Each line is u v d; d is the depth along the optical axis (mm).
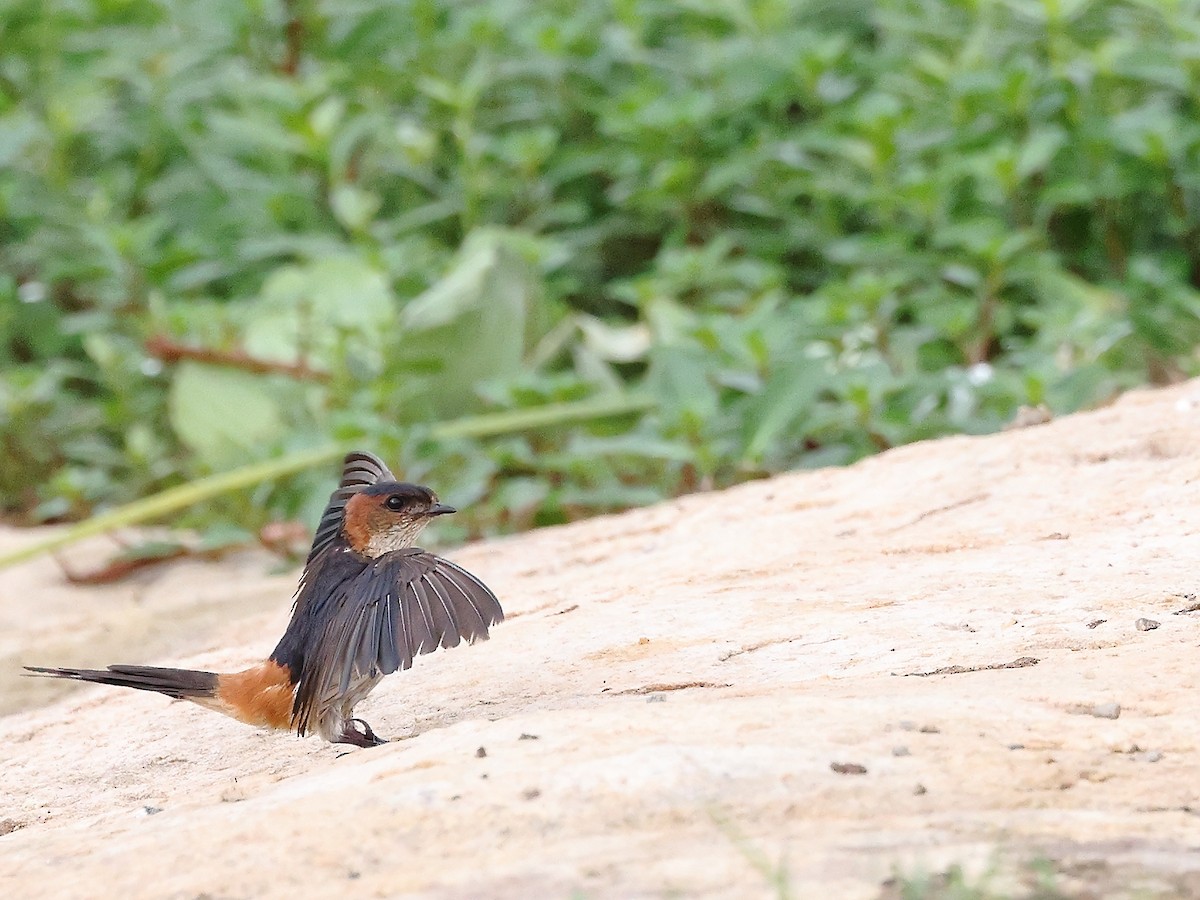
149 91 18078
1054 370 11977
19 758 7559
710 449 11531
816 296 14180
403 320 13914
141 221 17703
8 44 18781
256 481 12477
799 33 16594
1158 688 6012
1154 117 14227
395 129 16922
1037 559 8023
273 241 15344
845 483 9992
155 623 10781
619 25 17953
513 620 8422
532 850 4898
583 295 17031
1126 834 4801
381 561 6250
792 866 4613
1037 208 15180
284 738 7266
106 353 15234
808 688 6457
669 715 5914
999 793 5133
